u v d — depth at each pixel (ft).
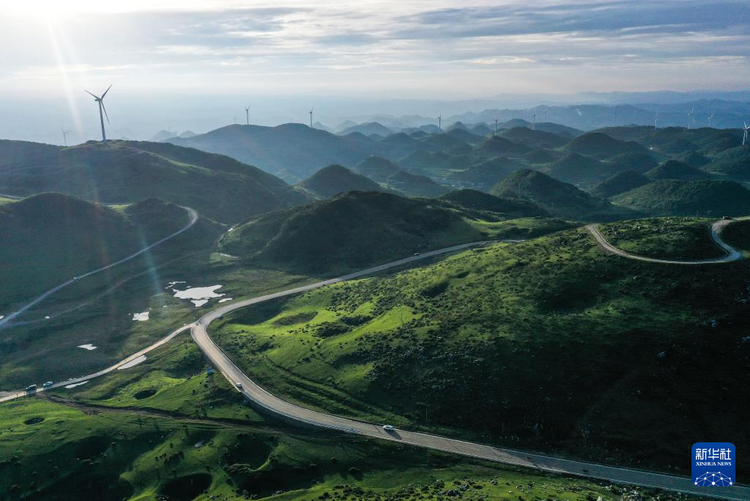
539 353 341.82
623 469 266.36
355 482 282.97
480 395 329.31
